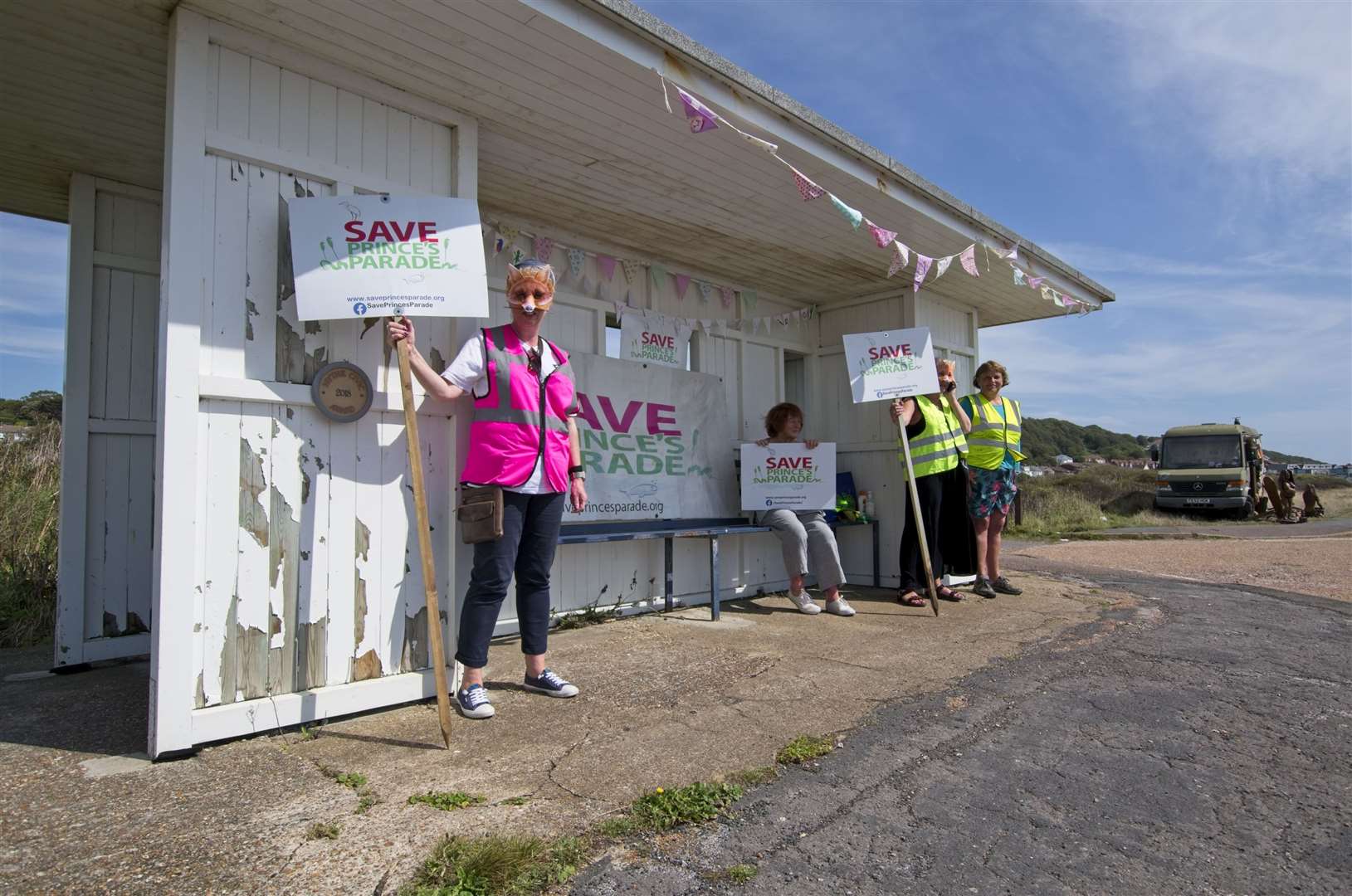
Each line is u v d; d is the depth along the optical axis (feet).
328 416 9.71
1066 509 57.72
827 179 14.75
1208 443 60.23
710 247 18.48
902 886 6.06
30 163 13.50
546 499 10.61
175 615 8.58
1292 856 6.64
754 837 6.80
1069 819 7.26
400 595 10.48
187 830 6.73
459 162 11.67
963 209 17.10
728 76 11.68
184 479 8.73
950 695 10.89
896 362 18.29
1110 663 12.74
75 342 13.52
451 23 9.58
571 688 10.83
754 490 18.08
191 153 9.02
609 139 12.96
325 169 10.20
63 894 5.70
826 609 17.89
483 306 10.14
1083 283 22.33
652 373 18.30
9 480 22.50
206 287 9.08
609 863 6.29
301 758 8.47
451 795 7.41
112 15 9.39
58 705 10.77
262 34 9.62
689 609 18.38
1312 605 18.49
